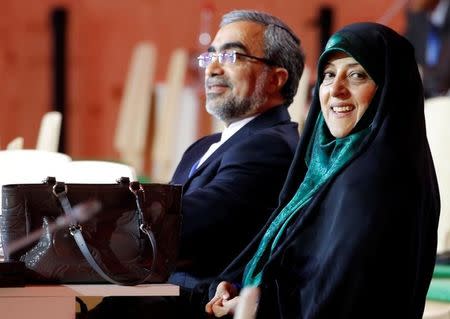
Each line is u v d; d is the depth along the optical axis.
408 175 4.44
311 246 4.54
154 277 4.62
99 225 4.56
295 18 15.08
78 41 15.47
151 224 4.61
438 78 11.09
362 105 4.61
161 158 12.02
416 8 11.41
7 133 15.41
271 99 5.97
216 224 5.50
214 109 5.96
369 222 4.34
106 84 15.47
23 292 4.46
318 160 4.79
